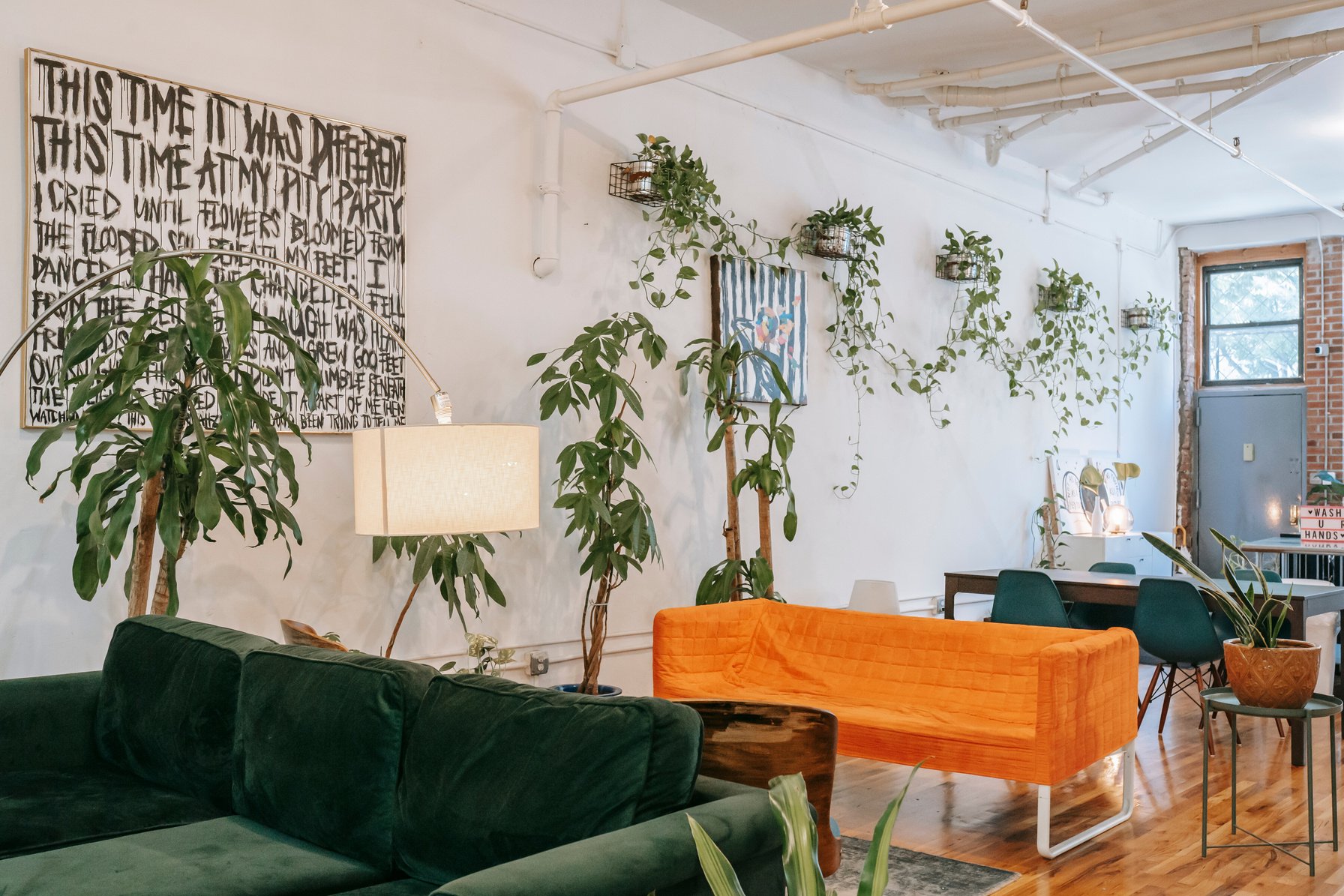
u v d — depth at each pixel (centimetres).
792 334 633
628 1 556
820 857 275
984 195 812
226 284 307
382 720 254
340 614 443
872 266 664
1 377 362
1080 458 927
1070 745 385
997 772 384
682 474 580
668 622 477
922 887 352
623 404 485
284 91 430
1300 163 870
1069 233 918
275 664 286
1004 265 833
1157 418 1061
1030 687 418
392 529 284
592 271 538
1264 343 1069
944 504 766
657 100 570
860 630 467
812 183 661
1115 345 989
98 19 382
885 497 713
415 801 239
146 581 346
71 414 312
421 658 469
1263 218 1048
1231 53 571
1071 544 860
